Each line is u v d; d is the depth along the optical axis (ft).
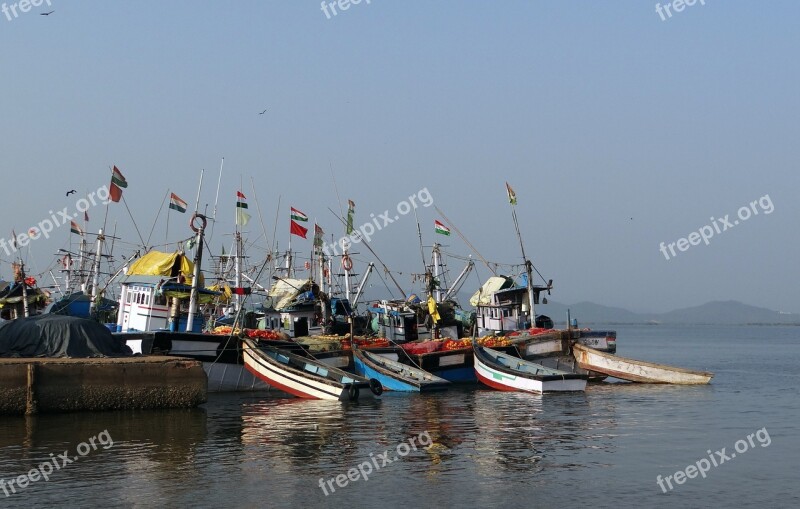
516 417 119.75
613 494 76.89
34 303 159.02
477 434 105.40
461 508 71.92
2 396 108.99
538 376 149.69
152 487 77.15
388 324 198.08
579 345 170.91
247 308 200.64
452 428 109.70
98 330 124.57
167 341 136.98
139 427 105.29
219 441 98.37
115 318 182.70
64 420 108.37
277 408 127.24
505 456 92.02
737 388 168.55
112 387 115.03
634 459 91.25
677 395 150.51
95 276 182.19
